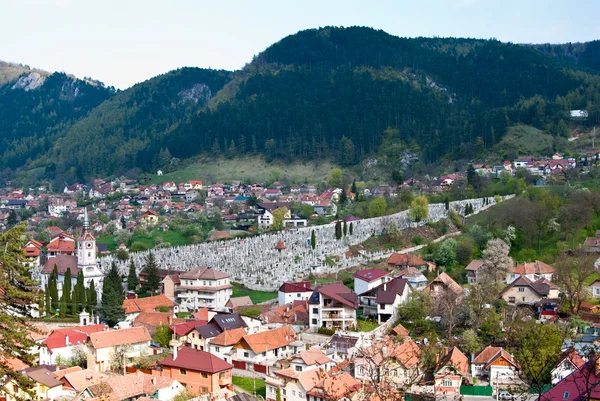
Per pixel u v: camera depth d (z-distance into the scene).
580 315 138.62
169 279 183.88
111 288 162.38
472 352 120.56
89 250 183.50
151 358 127.81
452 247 195.25
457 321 135.88
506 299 153.50
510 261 174.00
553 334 111.62
